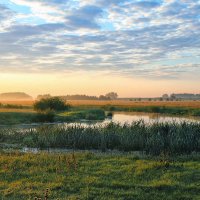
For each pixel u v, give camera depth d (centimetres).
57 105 8581
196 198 1268
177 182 1455
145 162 1872
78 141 2561
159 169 1695
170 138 2334
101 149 2453
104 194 1309
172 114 9244
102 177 1548
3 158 1947
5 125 5150
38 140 2694
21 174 1605
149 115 8606
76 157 2012
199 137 2388
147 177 1552
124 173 1620
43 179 1510
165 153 2141
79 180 1491
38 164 1800
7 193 1291
